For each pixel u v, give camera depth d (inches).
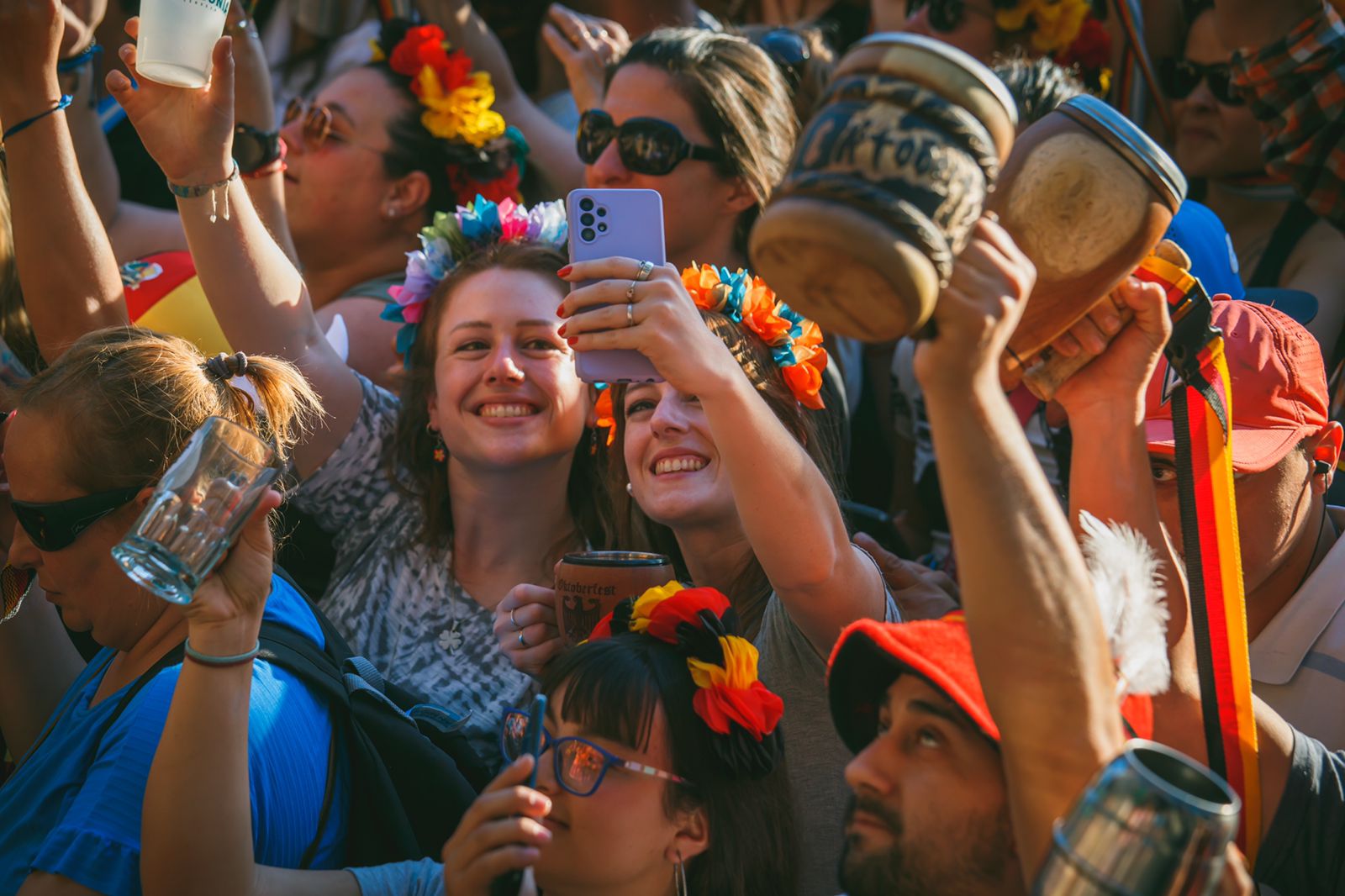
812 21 195.9
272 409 92.3
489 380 114.9
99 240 116.3
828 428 126.3
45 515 83.2
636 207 94.8
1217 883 46.2
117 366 85.9
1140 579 58.6
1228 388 69.0
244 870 71.7
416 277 122.8
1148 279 67.8
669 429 102.0
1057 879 45.2
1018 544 49.4
